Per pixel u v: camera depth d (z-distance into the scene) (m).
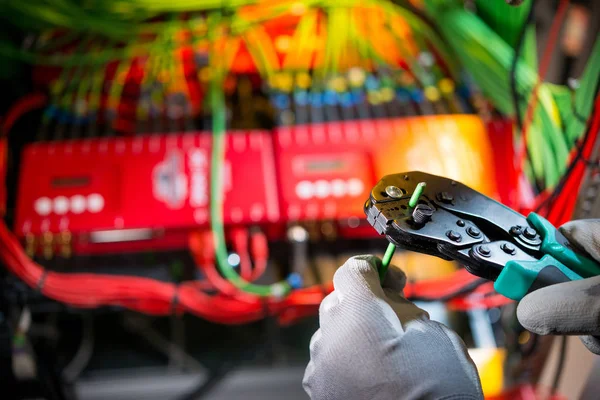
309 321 1.38
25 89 1.38
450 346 0.65
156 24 1.44
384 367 0.63
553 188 1.03
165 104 1.30
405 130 1.19
